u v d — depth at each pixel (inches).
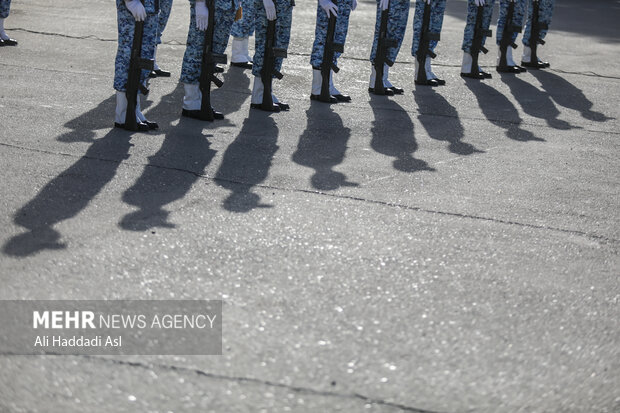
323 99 325.7
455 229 198.4
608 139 301.6
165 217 192.2
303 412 121.5
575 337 150.4
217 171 229.3
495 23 568.4
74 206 195.2
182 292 156.3
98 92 311.1
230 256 173.0
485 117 322.3
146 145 248.7
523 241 194.9
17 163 222.4
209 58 278.4
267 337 141.9
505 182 239.8
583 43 518.9
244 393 125.6
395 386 129.9
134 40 255.4
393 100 339.3
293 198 211.6
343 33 323.3
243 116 294.7
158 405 121.6
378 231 193.0
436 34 366.6
